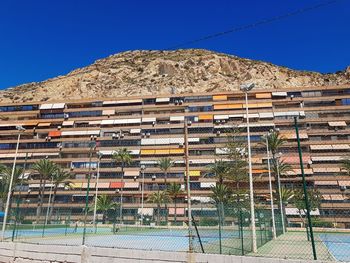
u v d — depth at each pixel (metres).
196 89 144.62
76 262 15.51
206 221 28.80
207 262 13.37
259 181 85.38
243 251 15.54
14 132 105.44
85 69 180.62
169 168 94.06
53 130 104.81
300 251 18.39
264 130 92.50
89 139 101.81
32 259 16.75
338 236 38.62
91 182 96.12
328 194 83.38
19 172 74.50
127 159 90.81
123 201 92.75
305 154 88.94
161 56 188.50
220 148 85.44
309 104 95.31
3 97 154.50
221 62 168.25
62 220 62.50
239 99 99.25
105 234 37.31
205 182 90.44
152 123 100.38
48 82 163.62
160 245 20.56
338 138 90.19
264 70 159.62
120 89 149.12
